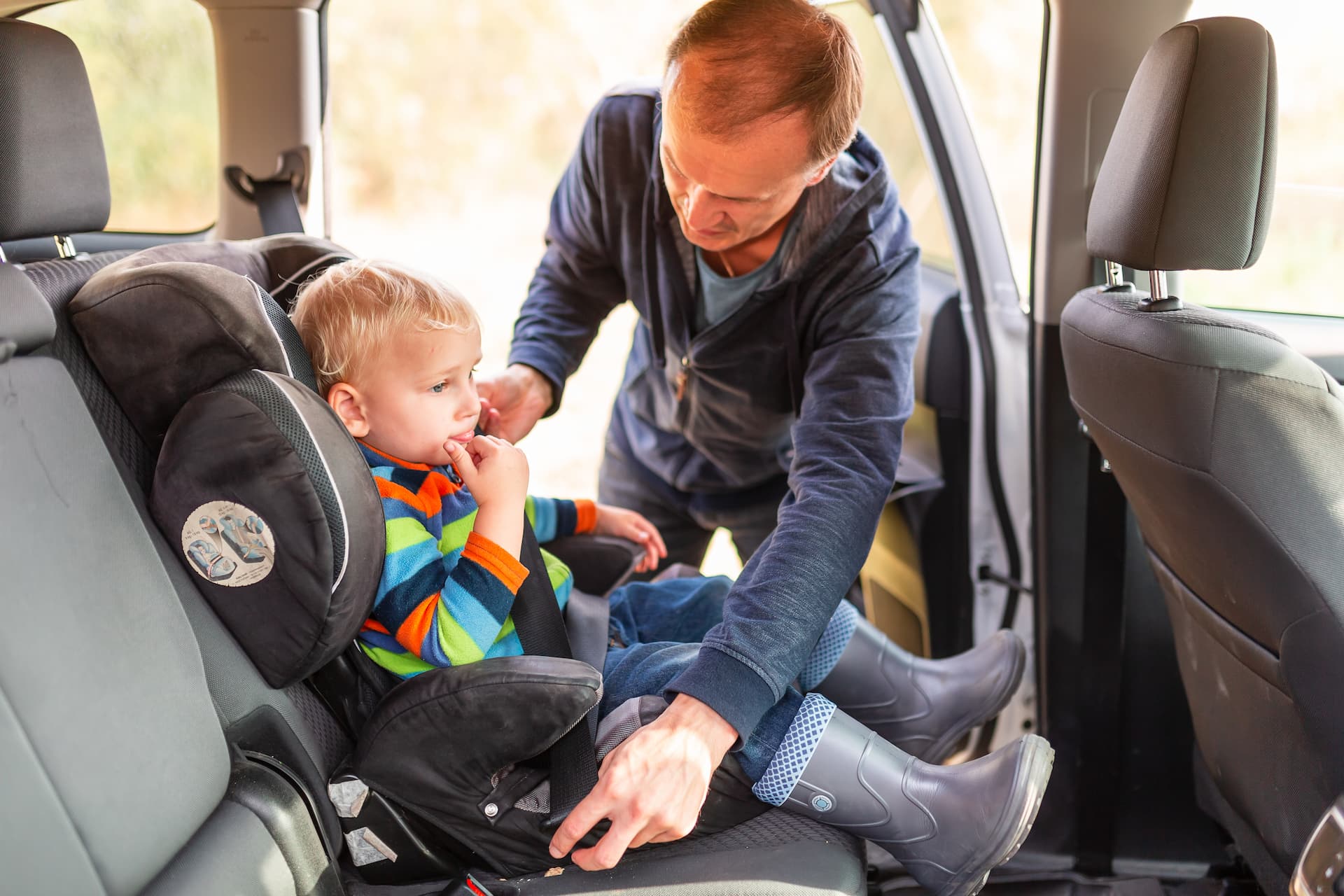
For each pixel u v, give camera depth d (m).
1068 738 1.83
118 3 1.96
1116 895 1.71
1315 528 1.18
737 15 1.15
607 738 1.18
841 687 1.51
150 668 0.95
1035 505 1.82
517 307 5.31
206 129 2.02
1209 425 1.18
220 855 0.96
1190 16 1.59
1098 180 1.34
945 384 1.98
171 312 1.04
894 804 1.20
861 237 1.43
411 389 1.21
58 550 0.89
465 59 7.04
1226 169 1.19
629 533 1.62
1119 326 1.28
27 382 0.93
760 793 1.19
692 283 1.58
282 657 1.08
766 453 1.81
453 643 1.15
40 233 1.13
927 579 2.03
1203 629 1.45
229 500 1.02
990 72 1.88
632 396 1.92
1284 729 1.31
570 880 1.11
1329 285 1.78
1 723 0.81
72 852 0.85
